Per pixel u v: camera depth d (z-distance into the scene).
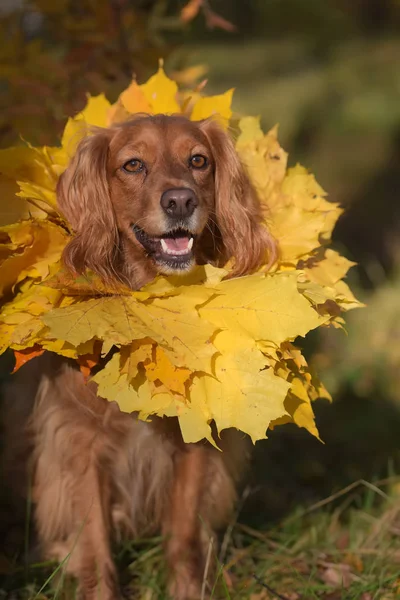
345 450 8.45
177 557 5.18
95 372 4.68
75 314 3.99
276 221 4.84
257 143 5.12
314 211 4.94
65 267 4.48
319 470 7.73
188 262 4.64
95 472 5.02
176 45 7.05
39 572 5.35
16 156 4.72
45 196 4.66
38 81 6.54
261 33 21.02
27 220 4.38
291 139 18.69
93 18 6.78
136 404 4.07
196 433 4.04
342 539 5.91
